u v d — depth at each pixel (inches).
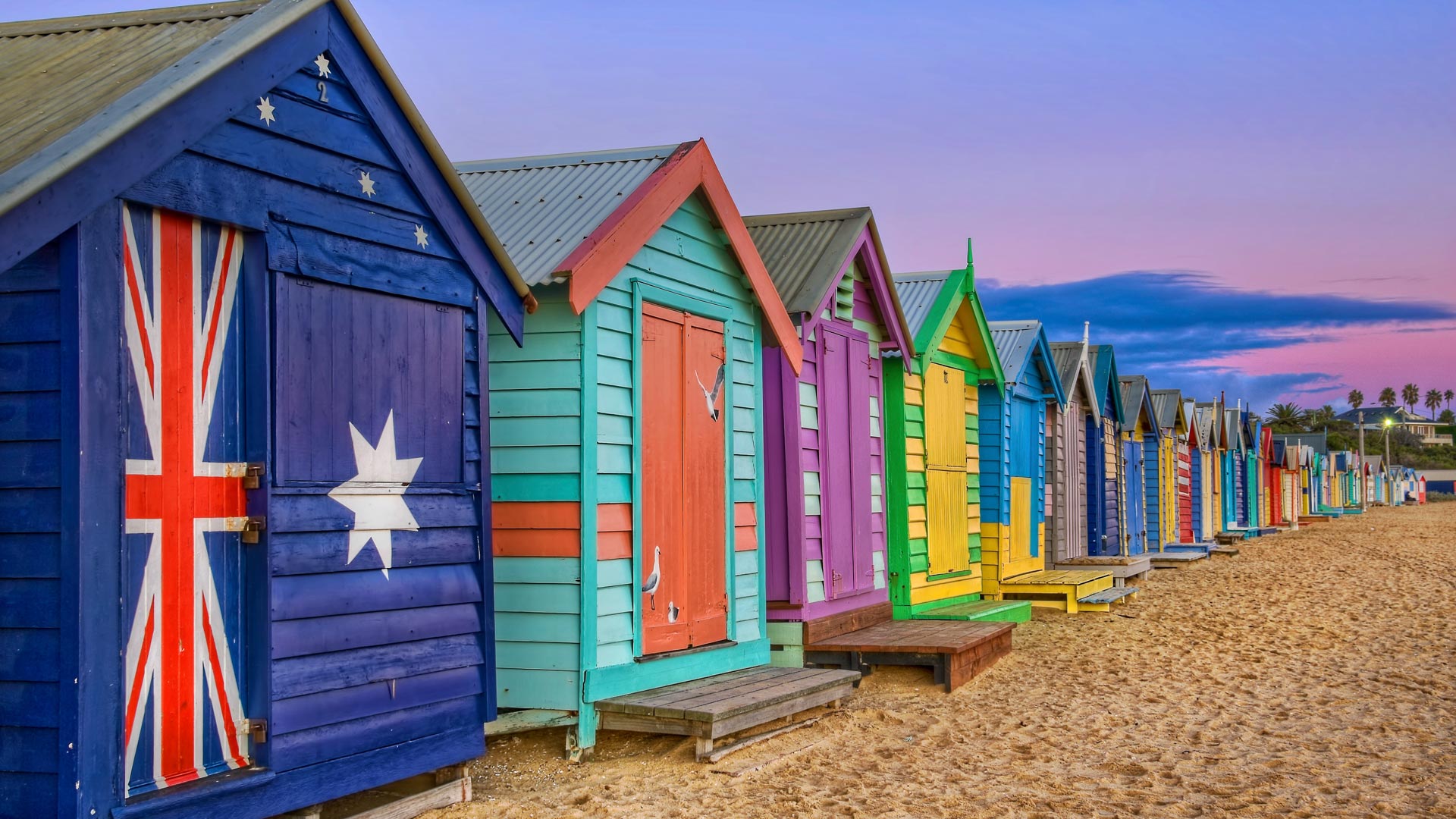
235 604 199.8
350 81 220.1
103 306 177.0
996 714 370.6
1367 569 959.6
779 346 395.2
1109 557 814.5
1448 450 6397.6
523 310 269.6
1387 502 3745.1
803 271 419.8
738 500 370.6
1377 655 496.4
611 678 299.1
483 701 252.8
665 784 272.7
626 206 306.2
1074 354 802.8
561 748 301.0
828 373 433.7
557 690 291.1
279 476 203.2
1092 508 879.1
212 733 195.0
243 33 194.1
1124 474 970.7
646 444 319.0
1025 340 647.1
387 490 228.5
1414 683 430.3
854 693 399.5
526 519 295.1
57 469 173.5
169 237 189.9
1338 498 2832.2
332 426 216.2
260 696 200.7
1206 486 1342.3
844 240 432.5
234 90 195.0
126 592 179.3
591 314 295.6
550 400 294.7
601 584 298.4
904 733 341.4
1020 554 670.5
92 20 238.8
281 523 203.5
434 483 241.4
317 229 214.8
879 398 485.4
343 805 243.0
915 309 531.8
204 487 194.9
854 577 449.1
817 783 280.5
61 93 199.3
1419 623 601.3
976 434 597.9
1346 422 6545.3
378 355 227.8
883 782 282.7
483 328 256.8
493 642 255.0
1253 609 664.4
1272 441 1881.2
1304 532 1685.5
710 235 355.9
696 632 342.3
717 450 358.0
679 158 331.3
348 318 221.1
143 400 185.0
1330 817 258.1
